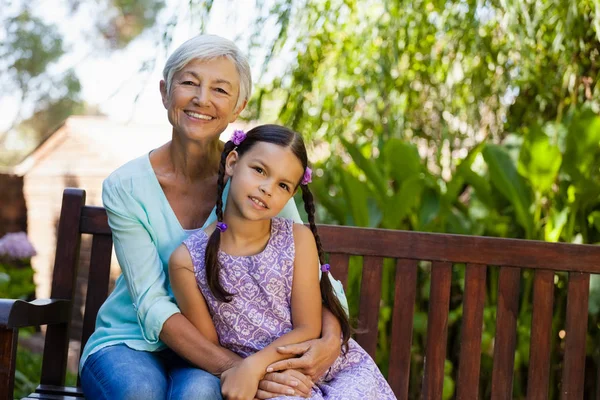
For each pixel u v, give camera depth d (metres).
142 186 1.71
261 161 1.56
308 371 1.53
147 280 1.65
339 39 2.89
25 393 3.52
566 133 2.76
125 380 1.46
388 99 2.95
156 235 1.71
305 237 1.67
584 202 2.67
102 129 6.77
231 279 1.60
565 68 2.71
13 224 7.00
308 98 3.02
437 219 2.80
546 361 1.92
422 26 2.80
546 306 1.93
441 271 1.96
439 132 3.17
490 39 2.73
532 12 2.49
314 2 2.73
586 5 2.48
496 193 2.87
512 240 1.94
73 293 2.01
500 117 3.07
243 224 1.62
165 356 1.70
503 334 1.93
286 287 1.63
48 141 6.97
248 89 1.77
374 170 2.71
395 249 1.97
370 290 1.99
